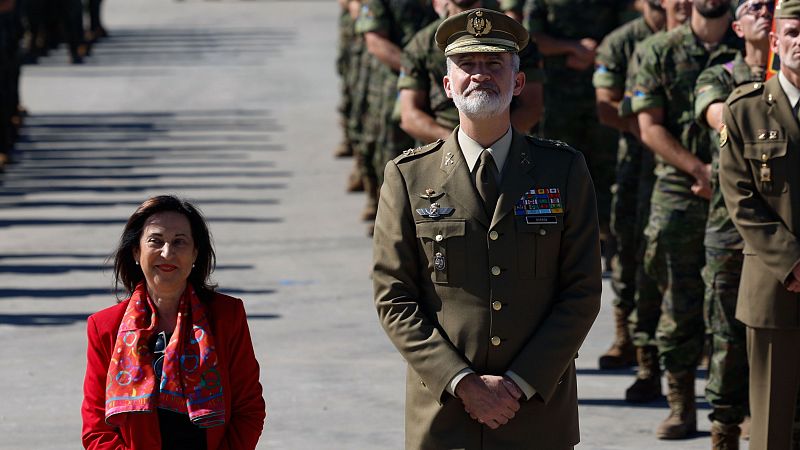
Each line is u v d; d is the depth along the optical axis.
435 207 8.32
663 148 12.52
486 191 8.31
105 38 57.50
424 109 14.50
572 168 8.39
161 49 53.72
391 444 12.25
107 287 18.84
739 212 10.30
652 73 12.70
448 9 14.30
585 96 18.53
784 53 10.09
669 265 12.60
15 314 17.27
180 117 37.81
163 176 28.86
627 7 18.69
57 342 15.90
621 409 13.45
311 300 18.17
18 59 32.97
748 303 10.35
